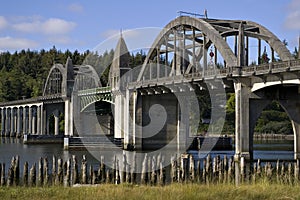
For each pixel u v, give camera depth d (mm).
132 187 29891
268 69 56625
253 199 24625
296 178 38156
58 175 40656
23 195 26641
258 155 70875
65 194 26438
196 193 25234
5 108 169750
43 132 140125
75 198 25141
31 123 151375
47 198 25672
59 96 125062
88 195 25766
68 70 124250
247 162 58781
